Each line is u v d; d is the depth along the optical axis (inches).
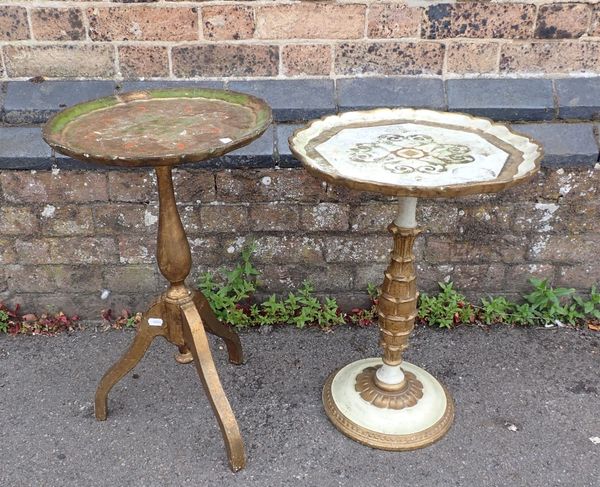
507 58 100.7
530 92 100.8
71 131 74.8
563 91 101.0
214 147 66.2
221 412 80.9
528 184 102.9
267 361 103.3
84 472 82.4
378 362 98.0
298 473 82.4
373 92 100.9
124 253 107.4
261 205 104.0
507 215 105.8
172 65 100.0
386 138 81.1
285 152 99.0
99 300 111.5
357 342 108.1
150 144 70.0
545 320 112.0
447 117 87.2
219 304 109.0
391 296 84.0
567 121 101.6
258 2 96.0
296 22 97.6
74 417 91.7
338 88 101.2
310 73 101.3
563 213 105.3
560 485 80.6
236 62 100.2
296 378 99.7
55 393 96.3
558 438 87.9
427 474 82.2
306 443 87.1
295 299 110.6
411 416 87.9
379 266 110.0
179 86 100.8
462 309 111.3
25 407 93.4
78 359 104.0
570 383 98.5
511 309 113.3
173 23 97.0
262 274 110.5
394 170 69.9
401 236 80.4
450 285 111.1
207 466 83.4
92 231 105.3
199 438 87.9
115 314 112.9
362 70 101.3
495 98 100.3
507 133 81.5
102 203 103.0
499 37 99.0
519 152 76.1
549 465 83.5
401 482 81.1
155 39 98.1
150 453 85.4
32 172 99.8
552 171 101.7
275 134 100.1
